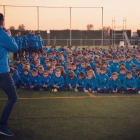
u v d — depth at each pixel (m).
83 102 6.43
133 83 7.72
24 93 7.69
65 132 4.28
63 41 34.00
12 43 4.04
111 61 11.08
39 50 17.94
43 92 7.87
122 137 4.05
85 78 8.27
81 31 34.50
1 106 6.04
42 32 32.59
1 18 4.11
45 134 4.19
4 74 4.02
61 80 8.13
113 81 7.82
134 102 6.44
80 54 13.67
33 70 8.16
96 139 3.97
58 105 6.10
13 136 4.11
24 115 5.25
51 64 10.38
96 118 5.04
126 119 4.98
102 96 7.23
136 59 11.77
